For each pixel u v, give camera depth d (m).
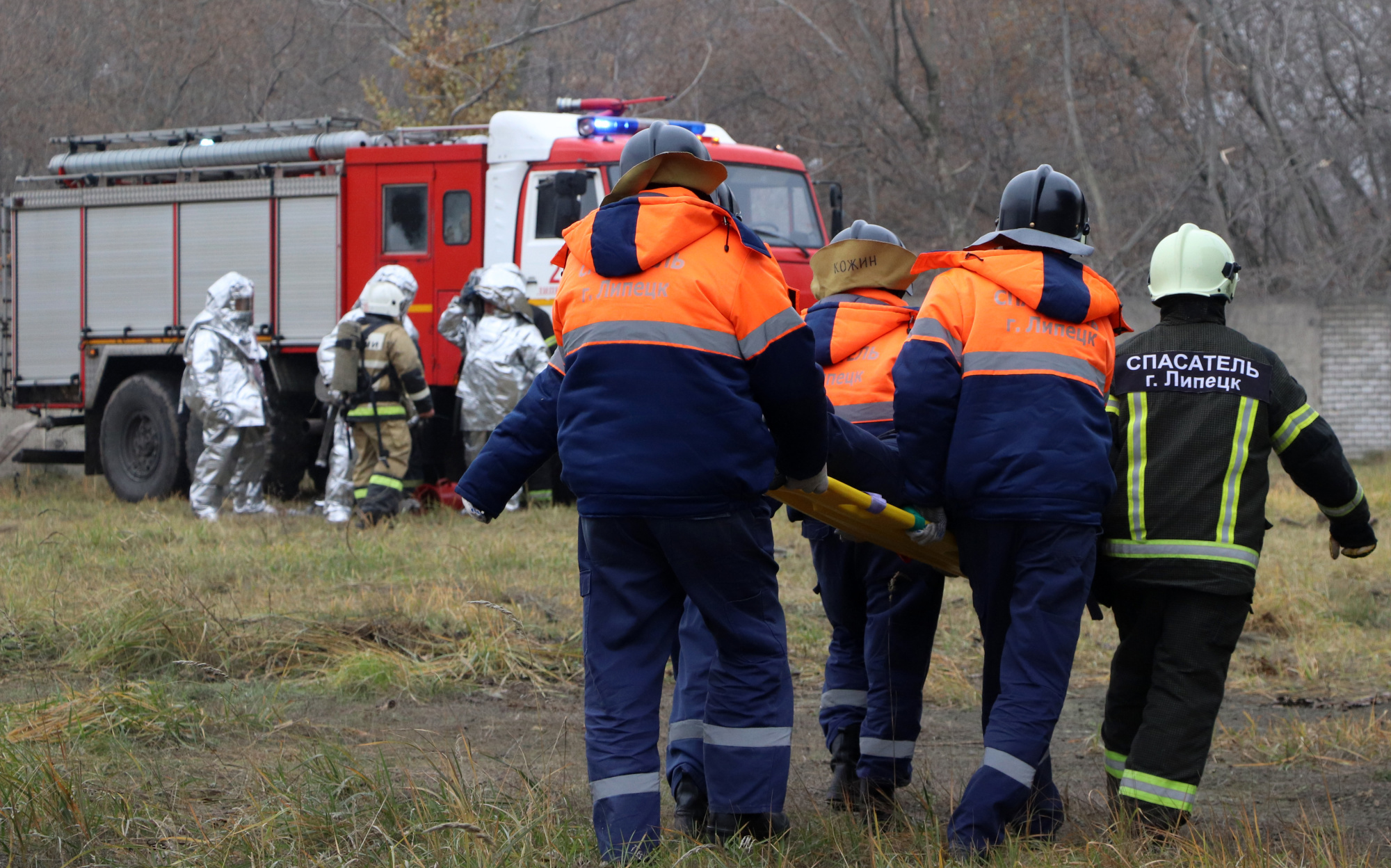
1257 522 9.02
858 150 66.88
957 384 8.97
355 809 8.87
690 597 8.26
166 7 65.25
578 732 12.42
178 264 32.56
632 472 7.90
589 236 8.24
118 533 23.28
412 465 29.11
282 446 31.59
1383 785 10.85
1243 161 59.22
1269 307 46.06
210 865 7.89
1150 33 59.94
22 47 61.84
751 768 8.25
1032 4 62.16
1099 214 57.12
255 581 18.75
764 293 8.03
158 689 12.21
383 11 70.12
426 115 54.62
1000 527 8.90
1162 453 9.07
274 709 12.52
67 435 42.06
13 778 8.87
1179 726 8.83
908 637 10.12
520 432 8.56
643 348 7.96
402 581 18.81
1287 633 17.67
